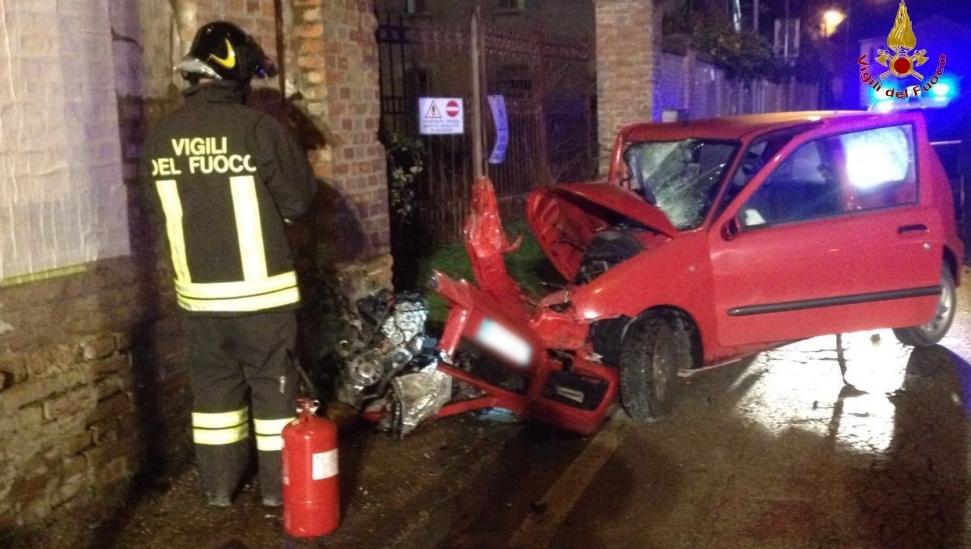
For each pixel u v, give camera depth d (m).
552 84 12.89
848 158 6.58
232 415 4.71
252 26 5.79
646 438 5.74
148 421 5.05
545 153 12.63
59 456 4.46
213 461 4.68
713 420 6.01
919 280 6.67
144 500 4.79
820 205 6.52
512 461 5.41
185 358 5.32
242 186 4.34
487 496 4.93
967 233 12.65
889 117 6.76
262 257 4.43
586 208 6.96
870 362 7.12
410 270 9.60
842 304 6.47
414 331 5.73
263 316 4.48
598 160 14.05
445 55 11.04
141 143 5.04
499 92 11.87
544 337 5.65
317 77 6.35
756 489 4.93
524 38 11.98
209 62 4.36
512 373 5.94
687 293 6.03
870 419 5.91
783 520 4.55
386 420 5.68
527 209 6.82
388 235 7.19
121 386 4.84
